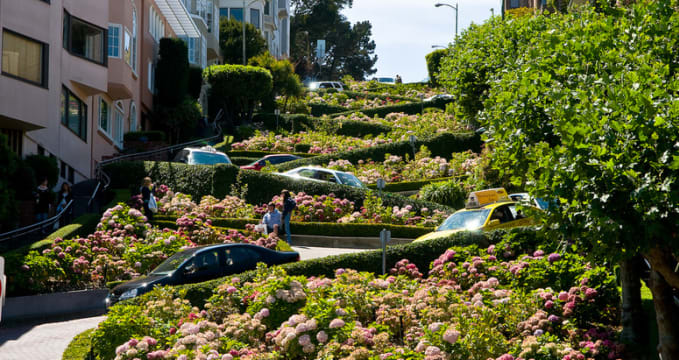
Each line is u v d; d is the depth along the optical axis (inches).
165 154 1529.3
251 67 2214.6
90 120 1346.0
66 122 1221.7
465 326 431.5
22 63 1043.3
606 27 463.5
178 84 1868.8
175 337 447.2
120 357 431.5
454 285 546.6
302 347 436.8
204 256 630.5
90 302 660.1
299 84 2559.1
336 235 970.1
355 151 1590.8
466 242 655.1
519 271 537.0
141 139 1542.8
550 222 390.6
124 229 802.2
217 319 508.7
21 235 819.4
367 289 522.6
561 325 464.4
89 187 1213.1
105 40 1322.6
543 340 420.8
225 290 520.4
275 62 2527.1
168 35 2094.0
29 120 1044.5
